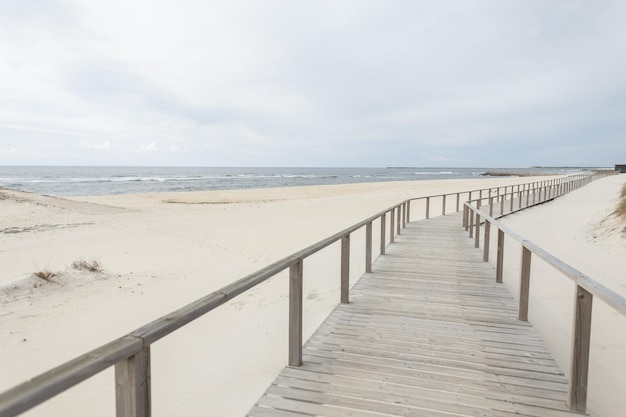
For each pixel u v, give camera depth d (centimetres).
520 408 242
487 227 669
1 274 768
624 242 839
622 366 335
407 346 332
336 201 2242
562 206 1834
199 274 753
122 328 478
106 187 4553
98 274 741
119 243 1094
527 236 1045
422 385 268
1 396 96
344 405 243
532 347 330
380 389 262
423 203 2075
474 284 530
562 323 437
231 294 199
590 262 733
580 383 237
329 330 368
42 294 611
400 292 493
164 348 402
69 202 2031
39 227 1374
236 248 995
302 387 264
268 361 354
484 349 326
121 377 140
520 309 393
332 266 741
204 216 1664
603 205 1694
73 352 412
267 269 243
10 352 411
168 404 294
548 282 608
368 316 406
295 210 1817
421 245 832
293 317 293
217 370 346
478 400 250
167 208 2070
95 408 309
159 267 828
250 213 1747
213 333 441
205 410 282
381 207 1858
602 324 435
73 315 526
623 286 581
